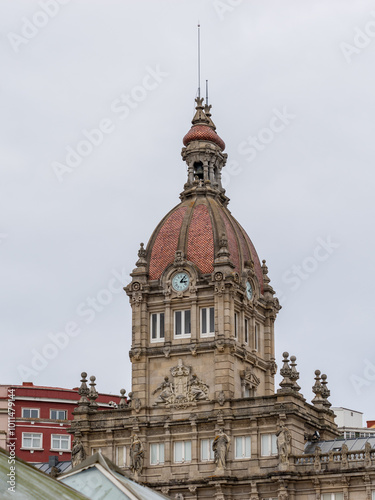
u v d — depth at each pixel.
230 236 118.81
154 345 115.31
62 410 154.00
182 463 111.31
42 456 150.75
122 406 120.19
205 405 111.75
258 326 120.00
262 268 123.25
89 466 55.72
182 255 115.94
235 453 110.12
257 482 107.62
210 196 122.31
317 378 120.81
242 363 115.00
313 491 106.44
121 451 114.88
